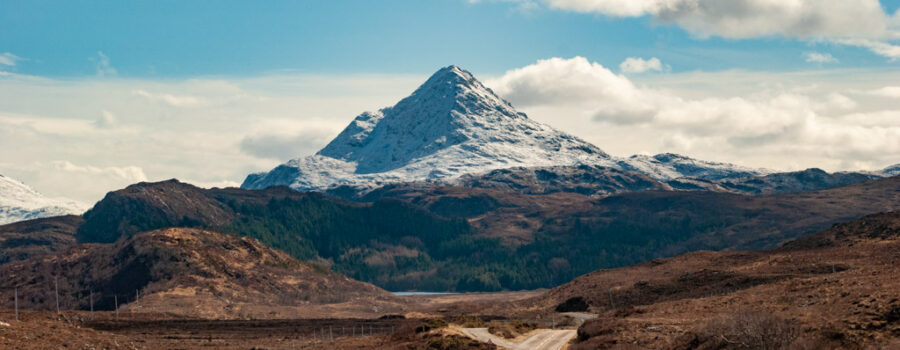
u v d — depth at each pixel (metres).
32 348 100.56
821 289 101.50
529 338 116.94
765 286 122.12
